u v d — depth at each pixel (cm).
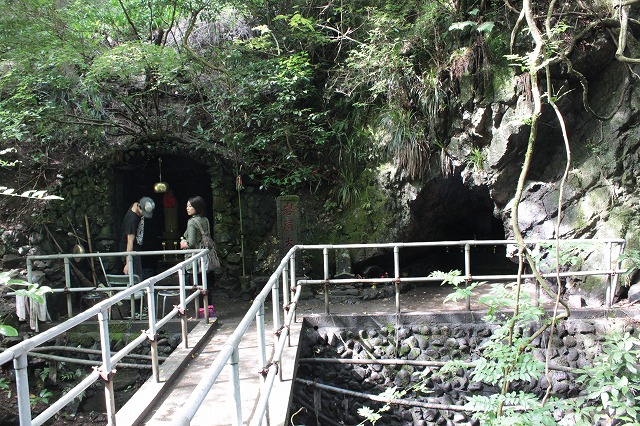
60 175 682
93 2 754
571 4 608
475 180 676
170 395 392
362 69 711
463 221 888
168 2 740
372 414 398
